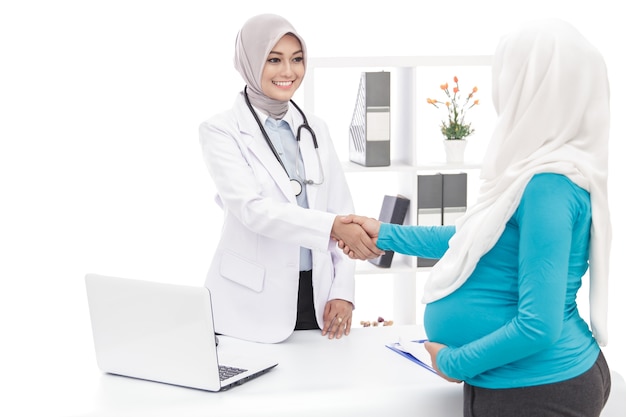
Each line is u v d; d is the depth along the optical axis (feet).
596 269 7.72
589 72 7.58
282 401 8.32
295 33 10.07
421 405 8.41
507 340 7.22
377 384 8.62
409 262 13.08
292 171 10.40
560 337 7.50
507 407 7.55
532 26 7.64
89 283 8.90
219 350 9.66
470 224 7.82
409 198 13.14
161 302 8.49
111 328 8.87
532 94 7.52
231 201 9.93
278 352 9.62
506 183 7.55
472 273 7.77
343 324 10.19
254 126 10.19
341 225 9.64
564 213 7.19
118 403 8.30
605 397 7.89
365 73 12.53
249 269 10.12
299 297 10.49
